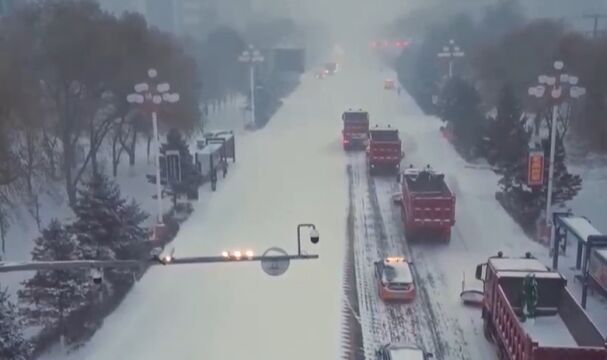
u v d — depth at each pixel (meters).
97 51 38.75
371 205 37.50
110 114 42.72
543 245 29.94
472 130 49.28
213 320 23.16
